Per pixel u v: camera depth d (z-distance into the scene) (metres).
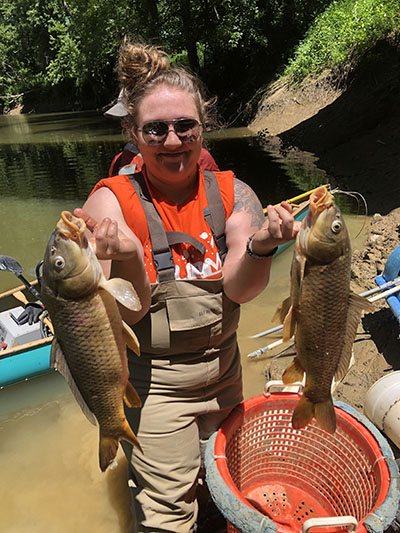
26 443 3.56
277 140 15.55
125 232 2.20
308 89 17.27
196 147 2.18
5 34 45.44
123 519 2.92
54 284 1.73
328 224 1.76
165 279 2.20
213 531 2.66
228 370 2.52
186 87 2.16
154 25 21.88
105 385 1.89
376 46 14.12
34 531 2.89
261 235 1.92
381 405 2.96
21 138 22.88
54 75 38.03
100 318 1.79
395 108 11.84
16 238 8.01
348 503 2.46
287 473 2.77
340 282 1.85
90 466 3.32
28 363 4.19
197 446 2.42
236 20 20.91
